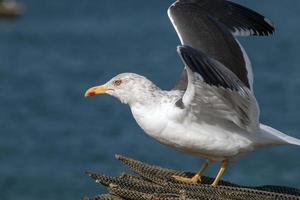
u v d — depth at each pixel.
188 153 7.91
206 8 8.41
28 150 22.67
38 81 37.53
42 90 34.72
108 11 85.19
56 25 70.56
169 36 59.88
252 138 7.72
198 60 6.84
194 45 7.99
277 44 50.84
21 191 18.28
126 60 46.06
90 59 46.75
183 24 8.27
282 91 31.84
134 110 7.89
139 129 25.52
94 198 6.55
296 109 27.83
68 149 22.70
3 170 20.17
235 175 18.69
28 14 81.31
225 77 6.88
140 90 7.85
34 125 26.80
